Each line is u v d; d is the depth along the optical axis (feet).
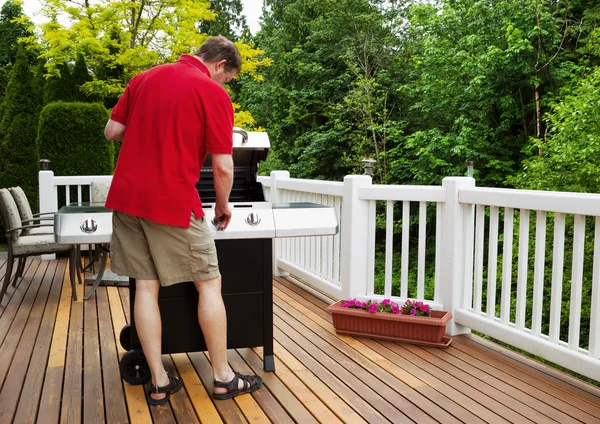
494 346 9.80
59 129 22.18
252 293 8.12
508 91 40.34
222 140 6.64
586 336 26.63
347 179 11.64
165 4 37.73
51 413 6.95
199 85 6.55
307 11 59.93
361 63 51.49
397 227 48.01
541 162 31.96
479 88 40.01
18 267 14.97
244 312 8.11
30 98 27.48
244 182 9.44
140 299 6.96
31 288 14.57
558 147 30.48
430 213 45.78
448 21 42.80
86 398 7.41
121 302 13.05
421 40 49.37
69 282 15.37
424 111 45.55
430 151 43.83
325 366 8.68
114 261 6.95
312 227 7.86
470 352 9.45
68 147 22.27
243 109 66.33
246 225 7.62
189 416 6.85
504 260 9.34
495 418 6.83
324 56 55.88
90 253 16.42
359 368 8.60
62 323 11.21
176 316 7.73
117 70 37.50
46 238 13.37
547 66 39.50
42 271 17.04
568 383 8.07
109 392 7.61
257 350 9.41
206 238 6.91
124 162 6.65
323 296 13.60
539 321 8.67
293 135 57.72
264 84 64.59
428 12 45.75
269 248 8.11
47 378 8.16
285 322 11.25
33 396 7.49
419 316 9.77
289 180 15.05
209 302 7.09
